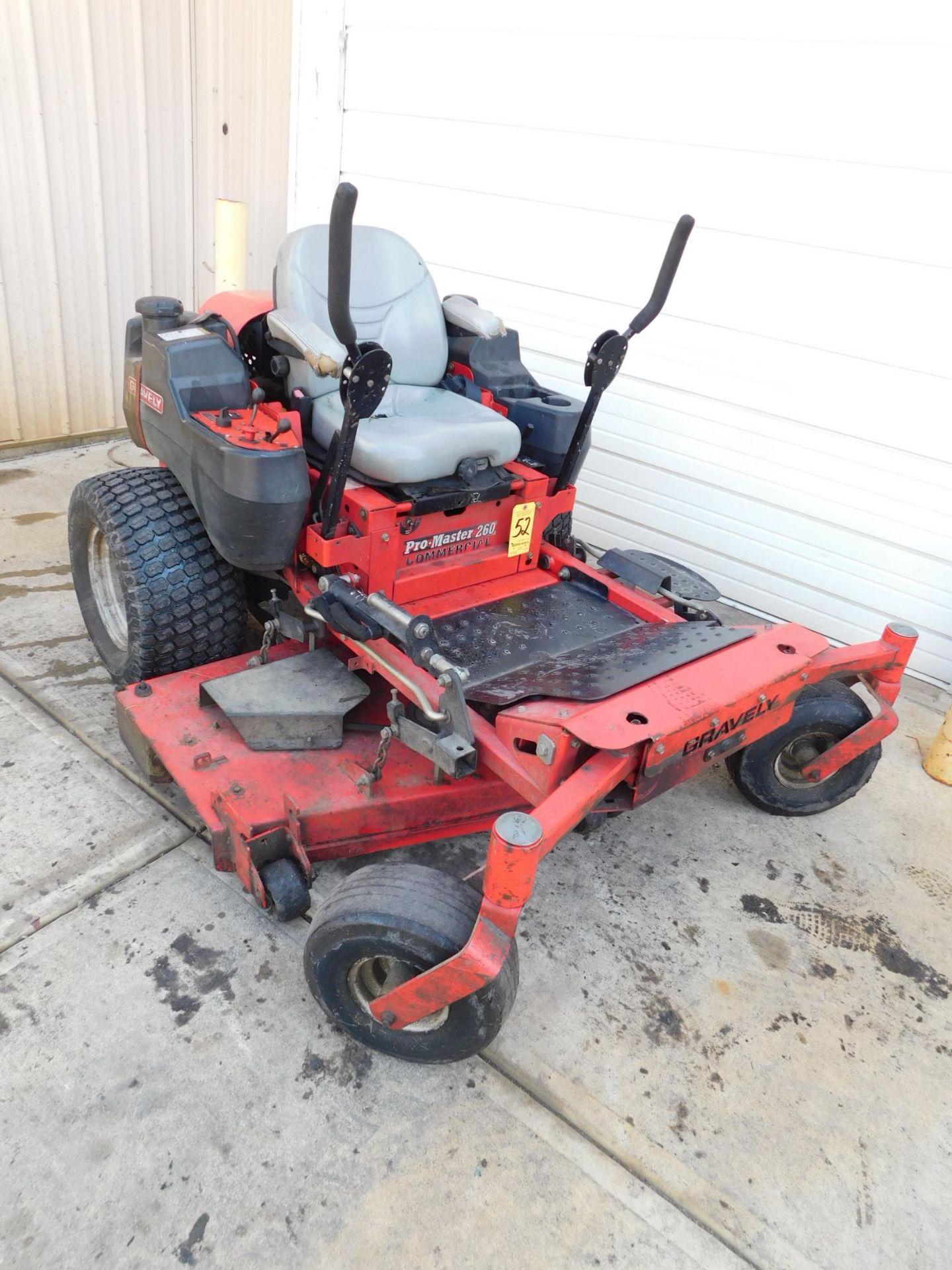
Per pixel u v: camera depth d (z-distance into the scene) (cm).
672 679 201
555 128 372
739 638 224
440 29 386
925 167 298
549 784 183
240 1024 181
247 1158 158
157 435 244
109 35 409
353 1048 180
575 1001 197
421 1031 170
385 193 436
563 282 392
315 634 237
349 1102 170
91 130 418
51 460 444
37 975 185
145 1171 154
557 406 276
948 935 232
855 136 308
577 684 198
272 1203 152
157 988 186
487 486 246
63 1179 151
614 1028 192
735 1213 160
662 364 376
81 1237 144
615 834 252
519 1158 164
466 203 409
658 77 340
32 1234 143
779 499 367
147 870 215
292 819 194
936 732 323
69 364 451
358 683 225
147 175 451
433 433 234
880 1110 183
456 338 293
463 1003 160
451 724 186
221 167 489
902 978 217
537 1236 152
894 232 310
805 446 353
